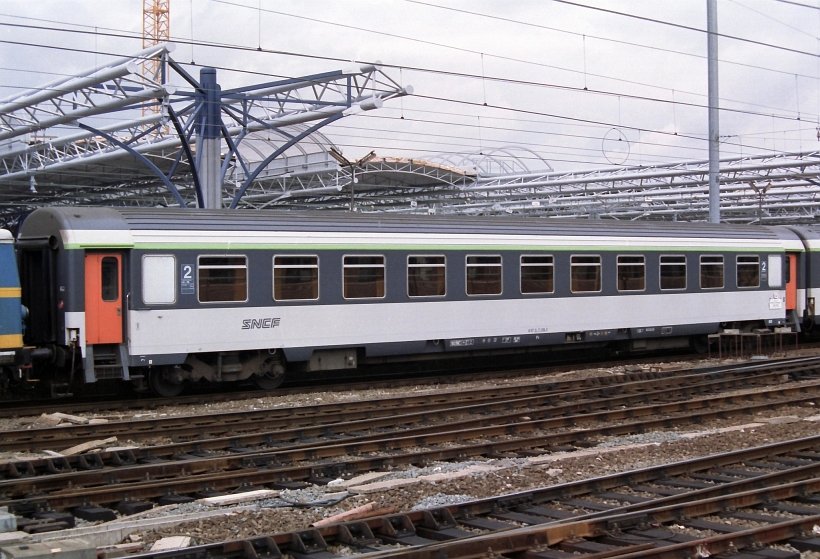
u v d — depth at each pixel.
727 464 11.68
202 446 13.09
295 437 14.07
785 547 8.30
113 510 9.83
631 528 8.64
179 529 8.84
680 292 25.33
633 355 28.41
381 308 20.47
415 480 10.88
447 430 14.23
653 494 10.23
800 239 28.91
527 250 22.58
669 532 8.60
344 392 19.62
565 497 9.91
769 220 67.56
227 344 18.66
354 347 20.55
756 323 27.50
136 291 17.80
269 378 20.05
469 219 22.27
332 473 11.28
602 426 14.44
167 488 10.31
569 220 24.06
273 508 9.71
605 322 23.86
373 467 11.65
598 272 23.80
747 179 44.91
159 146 36.50
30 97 30.48
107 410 17.25
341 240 20.00
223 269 18.67
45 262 17.91
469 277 21.72
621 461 12.01
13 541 7.88
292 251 19.39
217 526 8.91
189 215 18.64
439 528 8.74
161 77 27.77
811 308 28.97
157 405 17.75
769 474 10.43
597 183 50.00
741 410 16.06
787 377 21.20
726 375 21.31
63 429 14.18
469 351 22.66
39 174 42.47
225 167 30.55
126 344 17.86
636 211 61.53
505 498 9.42
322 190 46.34
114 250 17.77
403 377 23.52
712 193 30.75
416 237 21.00
